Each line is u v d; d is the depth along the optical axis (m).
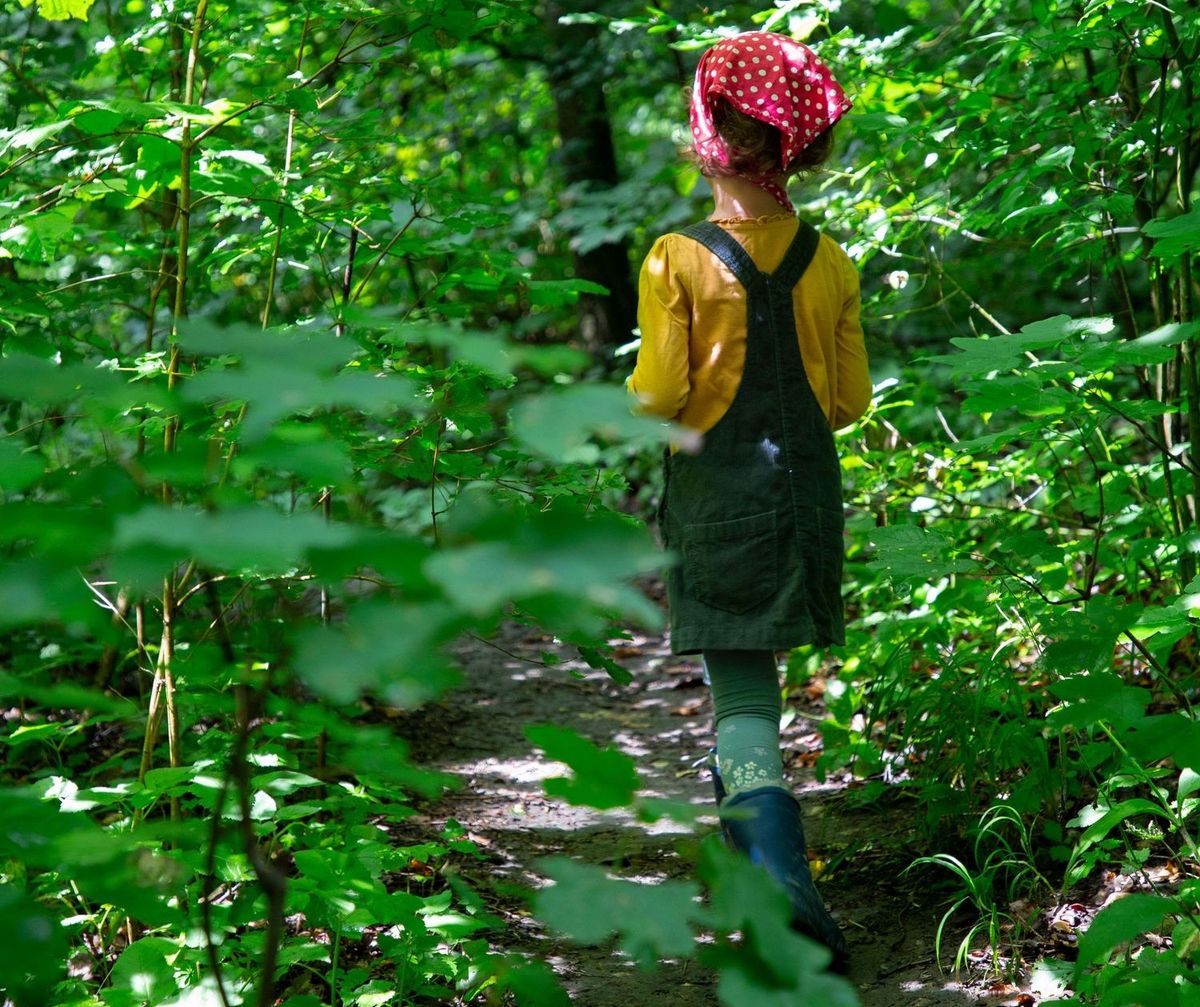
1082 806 2.77
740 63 2.50
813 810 3.26
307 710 1.16
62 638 3.69
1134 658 3.21
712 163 2.56
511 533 0.70
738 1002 0.84
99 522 0.75
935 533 2.54
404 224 2.84
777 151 2.53
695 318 2.52
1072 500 3.54
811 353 2.56
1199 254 2.99
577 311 9.77
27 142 2.32
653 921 0.84
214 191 2.59
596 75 7.39
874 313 4.13
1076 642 1.99
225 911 1.86
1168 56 2.94
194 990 1.81
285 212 2.75
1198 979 1.84
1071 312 6.46
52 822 1.04
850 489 4.17
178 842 2.03
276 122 3.36
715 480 2.51
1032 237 4.95
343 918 2.00
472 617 0.72
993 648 3.42
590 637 1.94
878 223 3.74
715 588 2.50
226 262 2.98
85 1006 1.83
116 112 2.25
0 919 0.87
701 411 2.54
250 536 0.68
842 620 2.60
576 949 2.56
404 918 1.95
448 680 0.74
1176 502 3.29
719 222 2.56
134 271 2.78
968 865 2.73
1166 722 1.52
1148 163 3.31
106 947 2.29
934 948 2.43
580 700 4.52
